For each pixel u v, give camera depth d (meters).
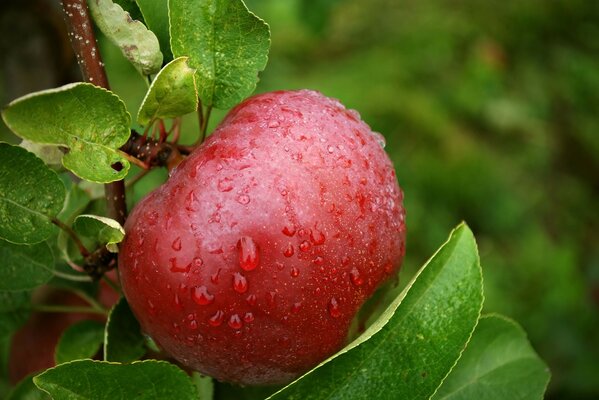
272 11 1.23
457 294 0.32
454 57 1.28
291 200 0.31
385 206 0.33
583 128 1.24
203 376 0.36
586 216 1.15
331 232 0.31
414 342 0.32
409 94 1.15
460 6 1.36
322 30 0.81
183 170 0.32
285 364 0.33
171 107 0.32
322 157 0.32
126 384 0.32
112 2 0.32
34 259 0.35
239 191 0.31
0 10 0.46
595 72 1.30
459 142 1.12
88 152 0.31
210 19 0.33
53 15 0.46
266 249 0.31
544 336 0.84
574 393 0.78
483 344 0.36
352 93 1.12
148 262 0.32
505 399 0.36
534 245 1.01
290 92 0.34
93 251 0.34
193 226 0.31
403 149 1.09
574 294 0.91
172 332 0.32
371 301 0.34
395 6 1.34
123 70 0.79
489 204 1.08
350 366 0.32
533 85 1.29
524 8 1.36
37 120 0.30
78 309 0.38
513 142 1.21
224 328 0.31
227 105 0.33
